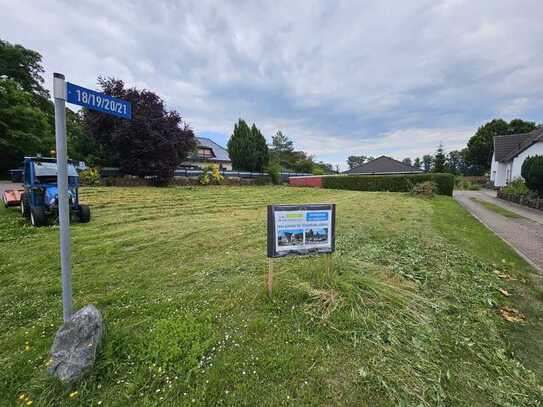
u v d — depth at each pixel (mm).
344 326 2662
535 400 1922
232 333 2543
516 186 16375
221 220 8141
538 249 5609
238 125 31156
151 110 17844
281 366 2137
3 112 19422
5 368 2070
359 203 12945
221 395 1870
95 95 2195
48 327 2619
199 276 3932
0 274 3916
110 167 19109
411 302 3160
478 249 5434
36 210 6688
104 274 3984
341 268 3781
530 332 2738
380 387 1973
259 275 3920
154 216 8586
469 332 2672
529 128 44750
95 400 1812
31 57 24953
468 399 1913
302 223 3229
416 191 17062
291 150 55969
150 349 2207
